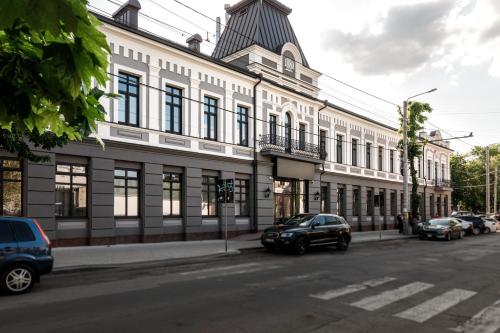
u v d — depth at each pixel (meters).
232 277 11.57
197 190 21.69
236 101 24.09
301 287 10.20
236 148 23.94
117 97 2.49
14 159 15.46
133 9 20.78
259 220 24.91
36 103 2.09
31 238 9.47
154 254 15.91
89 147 17.33
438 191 49.22
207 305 8.23
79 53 1.86
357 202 35.28
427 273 12.72
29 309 7.76
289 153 26.50
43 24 1.49
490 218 40.06
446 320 7.43
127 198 18.92
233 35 29.47
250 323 7.01
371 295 9.38
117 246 17.73
